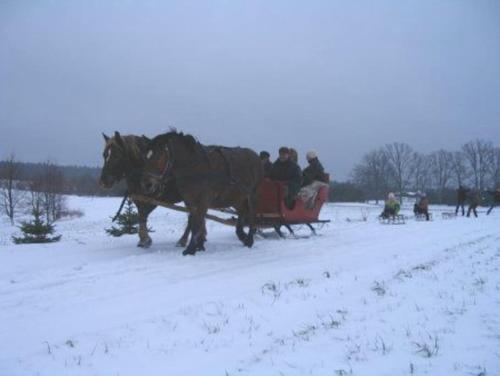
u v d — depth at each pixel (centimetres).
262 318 592
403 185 8588
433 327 550
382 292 711
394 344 496
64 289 725
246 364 451
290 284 763
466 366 436
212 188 1037
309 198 1370
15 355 477
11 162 4312
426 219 2564
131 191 1066
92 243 1192
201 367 446
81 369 444
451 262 980
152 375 430
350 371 428
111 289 727
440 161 8700
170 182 1058
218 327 558
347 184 8438
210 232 1559
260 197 1297
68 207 4734
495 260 1006
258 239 1348
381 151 8638
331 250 1138
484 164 8444
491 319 578
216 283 769
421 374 421
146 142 1058
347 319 586
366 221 2369
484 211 4078
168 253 1027
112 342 511
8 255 995
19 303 654
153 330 548
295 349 486
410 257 1044
